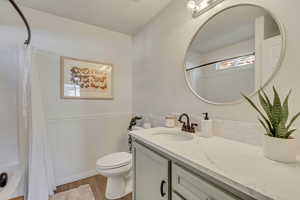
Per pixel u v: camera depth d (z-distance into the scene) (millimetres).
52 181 1724
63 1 1637
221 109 1166
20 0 1610
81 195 1690
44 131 1643
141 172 1155
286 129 717
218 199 603
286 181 525
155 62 1913
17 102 1679
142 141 1169
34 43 1766
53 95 1875
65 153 1963
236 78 1075
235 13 1090
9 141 1664
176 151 830
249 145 956
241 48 1048
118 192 1654
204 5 1268
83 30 2092
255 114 965
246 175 567
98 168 1541
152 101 1979
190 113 1428
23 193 1509
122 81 2428
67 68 1960
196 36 1367
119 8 1768
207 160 708
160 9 1788
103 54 2252
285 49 832
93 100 2172
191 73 1414
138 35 2309
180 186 794
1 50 1609
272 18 888
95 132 2193
